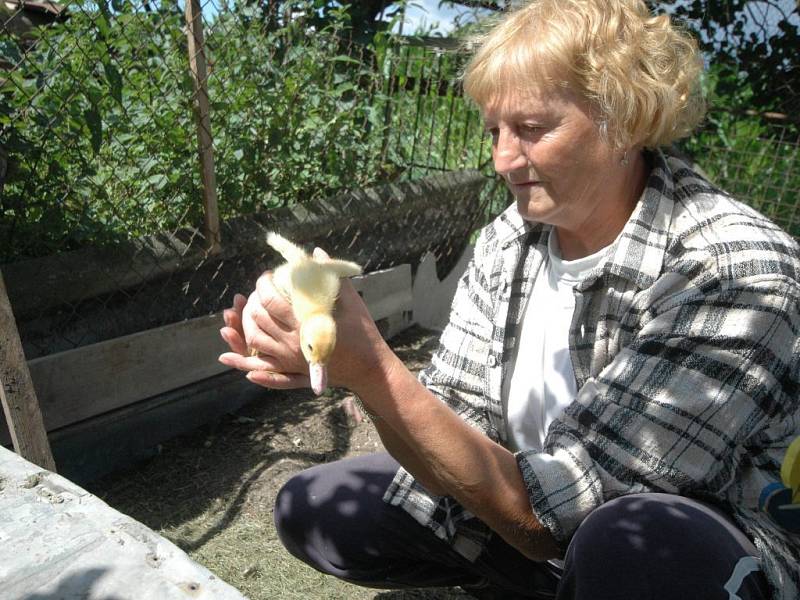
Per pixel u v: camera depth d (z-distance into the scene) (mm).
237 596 1327
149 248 3482
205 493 3381
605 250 1812
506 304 2002
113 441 3480
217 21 3650
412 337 5480
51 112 3107
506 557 2100
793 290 1521
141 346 3430
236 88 3863
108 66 3154
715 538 1459
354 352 1486
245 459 3691
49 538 1467
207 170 3594
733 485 1633
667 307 1618
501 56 1621
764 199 6531
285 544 2312
